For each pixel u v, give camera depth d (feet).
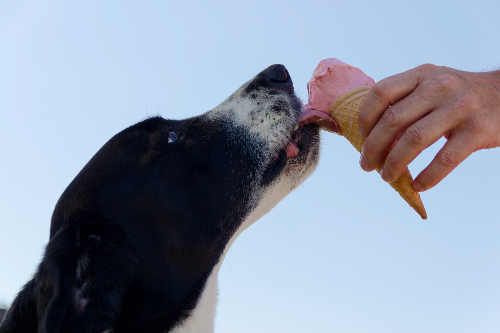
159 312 1.70
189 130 1.87
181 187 1.77
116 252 1.63
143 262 1.69
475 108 1.42
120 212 1.71
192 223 1.76
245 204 1.86
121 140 1.80
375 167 1.55
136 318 1.67
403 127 1.44
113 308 1.59
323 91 1.77
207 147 1.84
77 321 1.52
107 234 1.65
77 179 1.78
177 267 1.73
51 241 1.60
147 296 1.68
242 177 1.84
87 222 1.67
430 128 1.40
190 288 1.75
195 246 1.76
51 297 1.51
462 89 1.43
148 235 1.71
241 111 1.91
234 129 1.87
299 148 1.90
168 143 1.82
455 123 1.42
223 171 1.82
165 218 1.73
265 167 1.86
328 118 1.75
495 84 1.49
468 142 1.43
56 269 1.52
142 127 1.82
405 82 1.46
